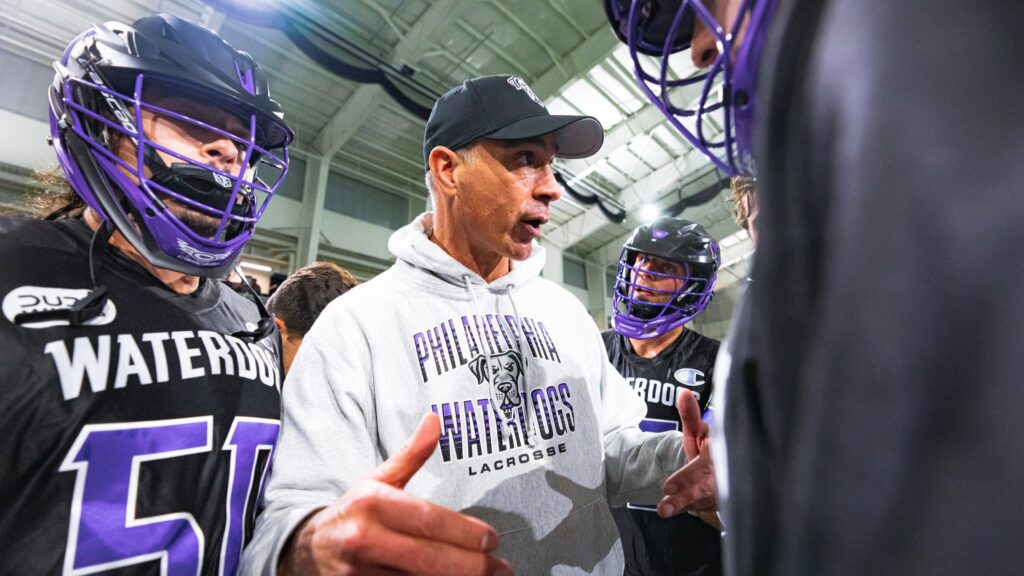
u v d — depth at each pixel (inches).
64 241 21.2
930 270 4.7
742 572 7.0
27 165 150.7
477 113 28.1
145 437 19.9
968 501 4.3
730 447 7.6
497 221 28.8
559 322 34.8
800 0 7.1
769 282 6.7
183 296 24.6
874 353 4.9
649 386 54.3
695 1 10.6
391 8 174.2
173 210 22.1
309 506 18.9
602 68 211.0
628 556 47.2
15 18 144.2
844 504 5.1
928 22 5.3
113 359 20.0
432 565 13.1
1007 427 4.1
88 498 18.1
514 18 183.3
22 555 16.6
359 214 256.7
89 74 20.9
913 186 4.9
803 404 5.9
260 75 28.5
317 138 239.0
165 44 22.8
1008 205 4.4
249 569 17.6
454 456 25.9
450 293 30.7
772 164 6.8
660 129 255.8
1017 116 4.6
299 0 162.4
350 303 29.1
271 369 27.5
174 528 20.0
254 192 27.4
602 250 410.9
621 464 32.2
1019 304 4.2
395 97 190.4
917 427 4.6
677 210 299.4
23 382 17.3
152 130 22.5
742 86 10.0
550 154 29.8
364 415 25.6
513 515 26.1
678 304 54.2
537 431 28.9
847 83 5.8
